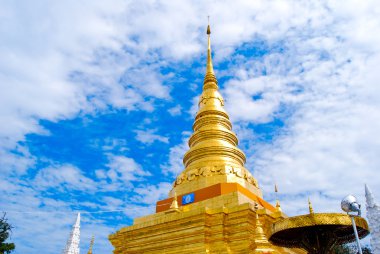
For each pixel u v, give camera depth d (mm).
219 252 25516
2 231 35094
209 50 50281
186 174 34938
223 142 37969
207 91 45156
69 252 60656
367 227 16766
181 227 27766
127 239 31078
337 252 40312
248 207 26281
